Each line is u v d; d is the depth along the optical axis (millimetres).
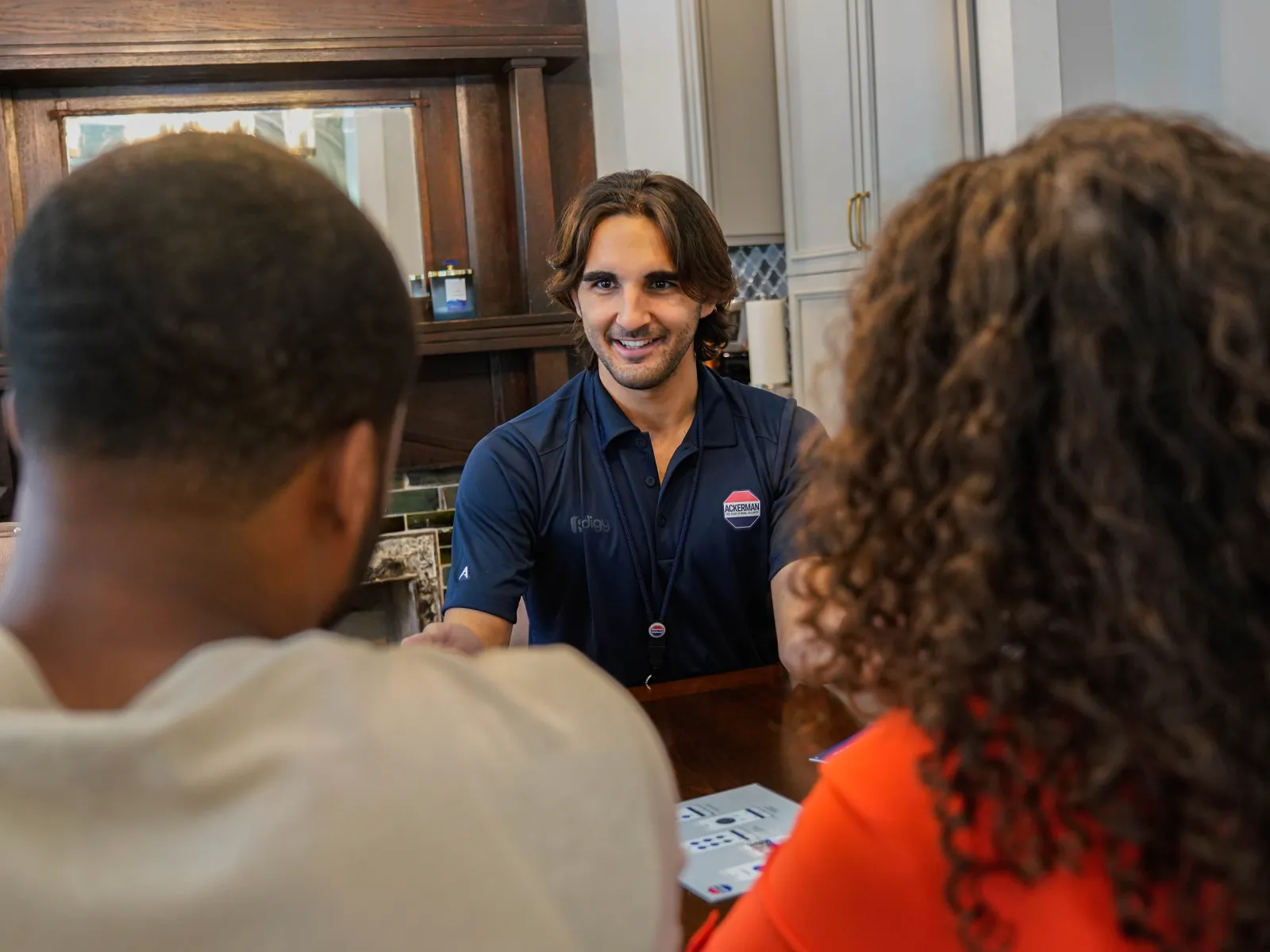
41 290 513
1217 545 540
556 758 550
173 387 509
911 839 613
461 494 1956
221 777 477
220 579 540
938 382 613
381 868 481
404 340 588
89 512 531
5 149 3264
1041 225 568
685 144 3809
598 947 529
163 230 511
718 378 2078
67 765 466
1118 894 566
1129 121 617
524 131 3480
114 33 3139
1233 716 540
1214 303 530
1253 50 2783
